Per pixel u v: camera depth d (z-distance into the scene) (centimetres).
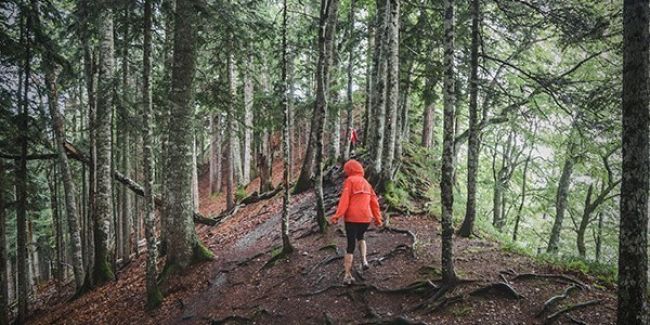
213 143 3055
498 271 708
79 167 1891
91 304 1144
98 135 1288
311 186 1545
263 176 1891
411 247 838
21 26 1048
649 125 383
